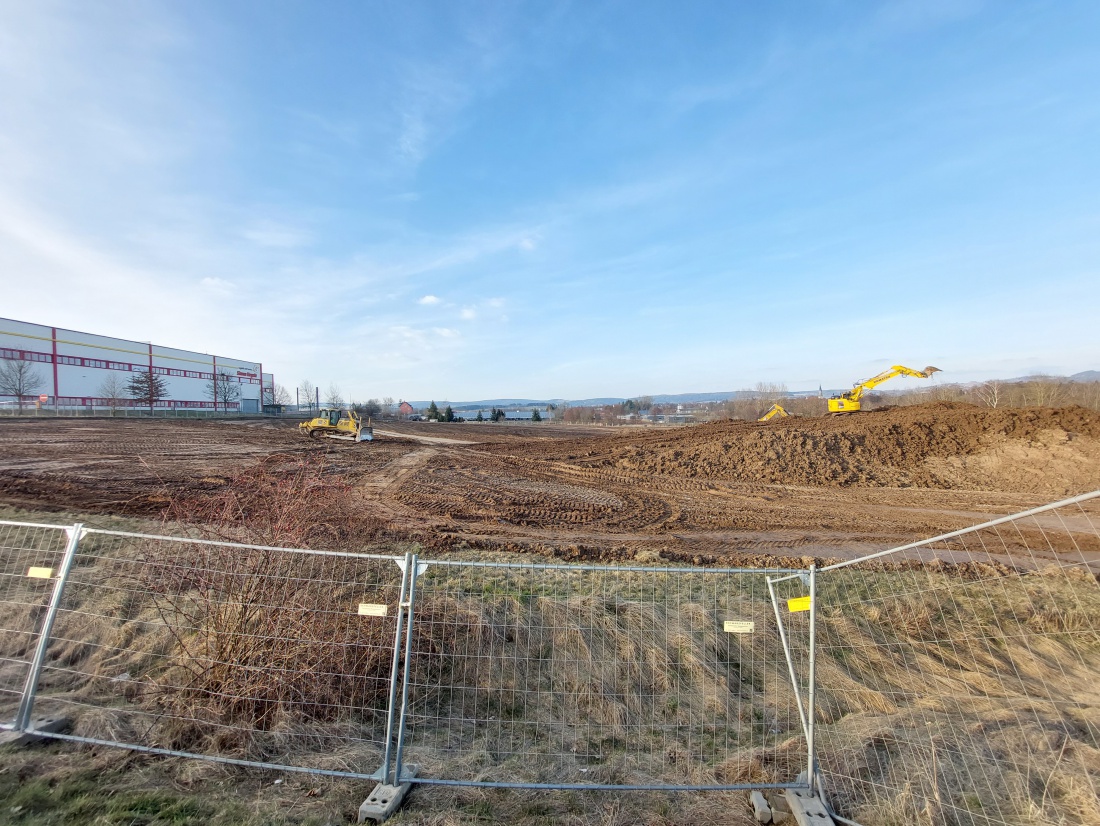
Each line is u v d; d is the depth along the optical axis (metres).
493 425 67.62
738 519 14.70
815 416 32.03
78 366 50.91
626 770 4.01
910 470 20.78
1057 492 17.95
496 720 4.90
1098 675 6.23
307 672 4.37
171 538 4.19
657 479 21.08
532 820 3.34
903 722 4.77
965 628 7.33
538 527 13.27
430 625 5.70
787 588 8.45
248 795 3.42
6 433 26.88
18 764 3.49
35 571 4.21
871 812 3.50
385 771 3.56
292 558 4.53
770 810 3.49
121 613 6.11
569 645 6.08
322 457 6.48
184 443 26.98
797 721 5.14
